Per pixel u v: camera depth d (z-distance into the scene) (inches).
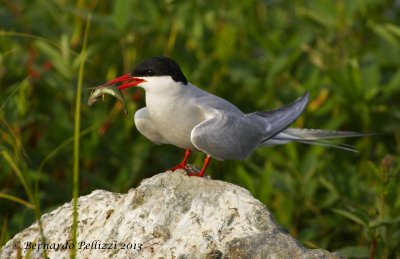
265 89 490.6
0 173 416.8
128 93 482.3
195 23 512.4
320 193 438.3
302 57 521.3
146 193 303.0
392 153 484.1
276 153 449.7
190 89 353.1
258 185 430.3
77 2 529.0
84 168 456.8
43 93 474.3
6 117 428.1
